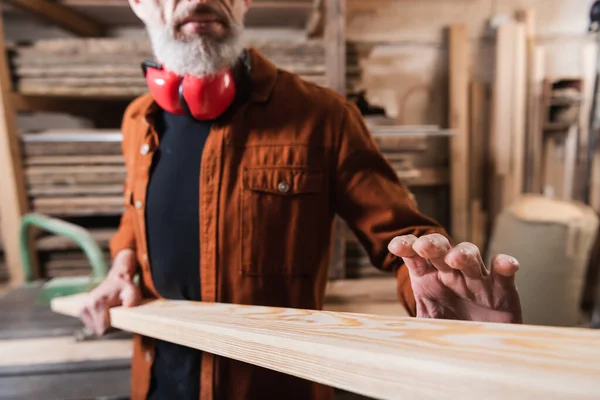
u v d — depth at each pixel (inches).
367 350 11.4
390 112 58.6
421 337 11.9
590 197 56.3
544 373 8.8
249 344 15.0
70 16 52.4
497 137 57.4
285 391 24.3
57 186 48.9
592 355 9.6
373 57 57.6
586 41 56.9
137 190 26.6
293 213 24.0
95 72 45.0
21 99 47.5
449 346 11.0
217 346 16.7
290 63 42.5
